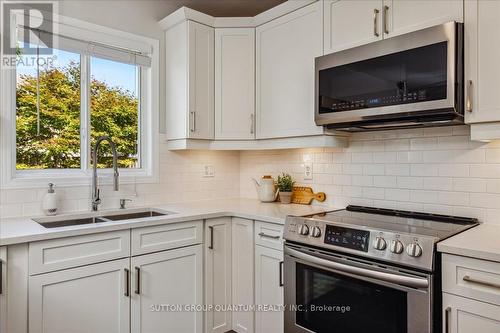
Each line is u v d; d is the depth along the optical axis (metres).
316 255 1.69
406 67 1.62
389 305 1.43
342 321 1.60
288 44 2.27
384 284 1.44
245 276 2.18
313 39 2.11
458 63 1.49
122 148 2.48
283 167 2.74
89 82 2.30
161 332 1.95
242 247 2.21
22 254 1.47
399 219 1.79
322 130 2.07
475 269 1.23
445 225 1.63
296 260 1.79
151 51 2.54
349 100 1.84
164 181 2.61
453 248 1.27
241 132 2.52
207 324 2.16
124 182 2.40
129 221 1.83
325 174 2.44
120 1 2.38
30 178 2.01
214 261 2.19
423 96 1.55
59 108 2.18
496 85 1.41
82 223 2.09
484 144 1.74
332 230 1.65
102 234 1.71
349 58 1.84
